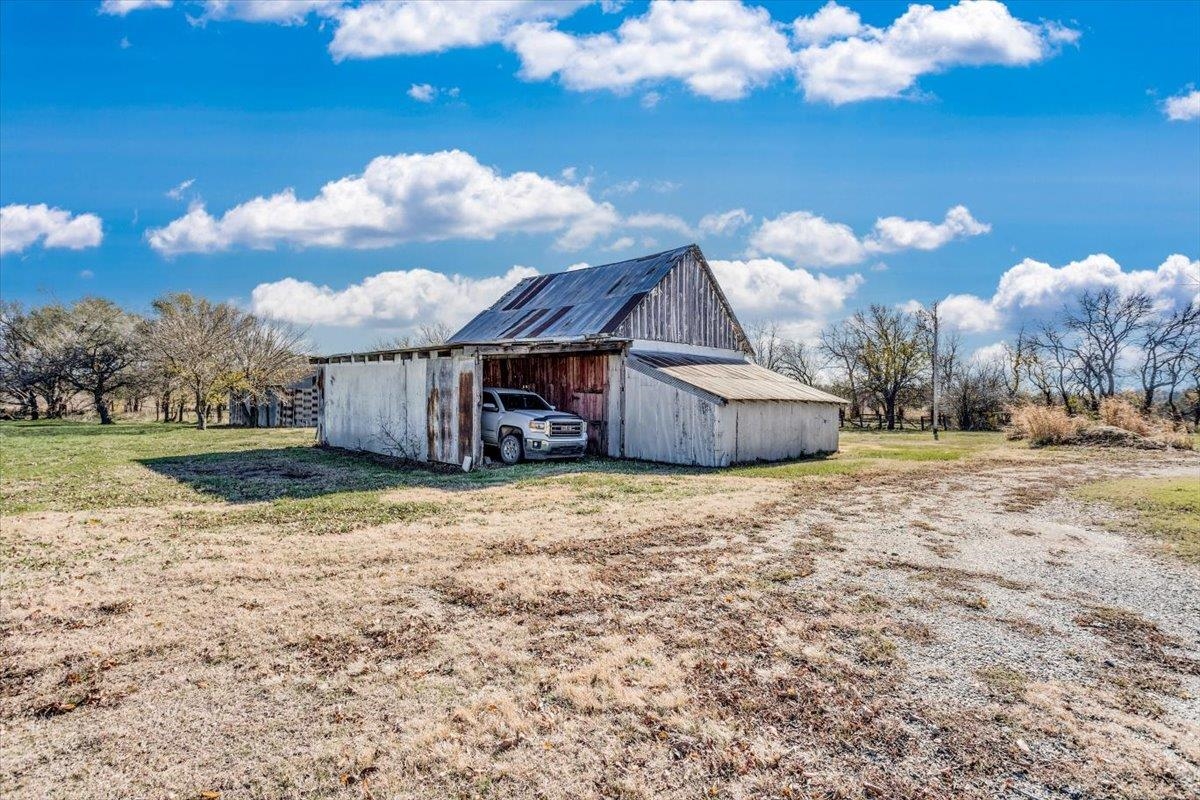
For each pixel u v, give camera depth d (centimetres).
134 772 294
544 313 2162
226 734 326
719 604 514
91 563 621
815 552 680
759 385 1795
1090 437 2209
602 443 1722
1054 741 323
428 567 611
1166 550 703
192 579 571
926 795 280
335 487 1093
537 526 790
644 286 1997
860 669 401
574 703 357
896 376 4669
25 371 3778
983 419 4381
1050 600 534
